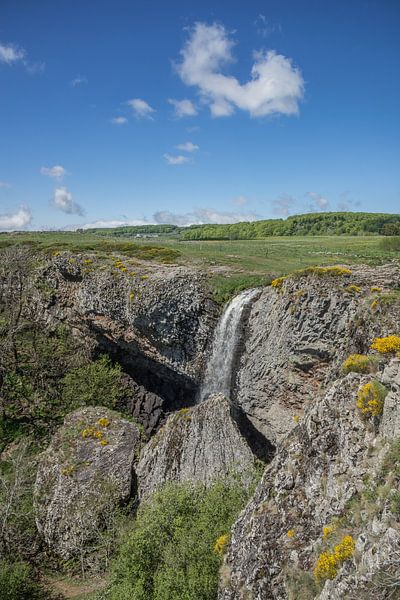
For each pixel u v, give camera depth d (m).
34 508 25.08
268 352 26.17
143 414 36.78
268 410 26.61
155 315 32.31
